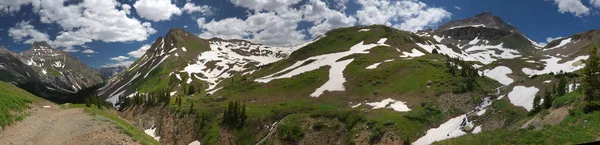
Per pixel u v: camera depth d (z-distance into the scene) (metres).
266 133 109.12
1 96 37.50
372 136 85.88
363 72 151.62
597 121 31.00
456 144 36.31
